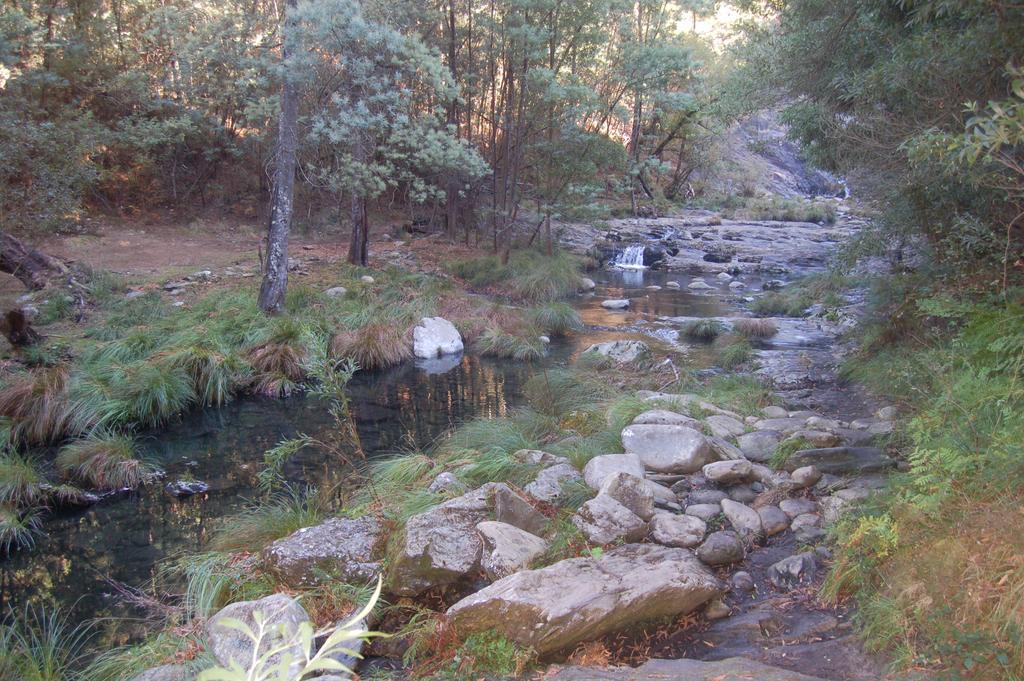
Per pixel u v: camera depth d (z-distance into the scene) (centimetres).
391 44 1282
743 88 1110
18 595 529
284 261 1283
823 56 863
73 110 1706
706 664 337
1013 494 366
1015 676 278
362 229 1716
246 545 550
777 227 2866
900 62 640
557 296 1747
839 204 3453
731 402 814
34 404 837
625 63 1878
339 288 1488
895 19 755
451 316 1421
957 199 739
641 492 529
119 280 1406
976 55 544
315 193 2278
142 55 2091
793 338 1284
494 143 2062
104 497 702
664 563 431
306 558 476
